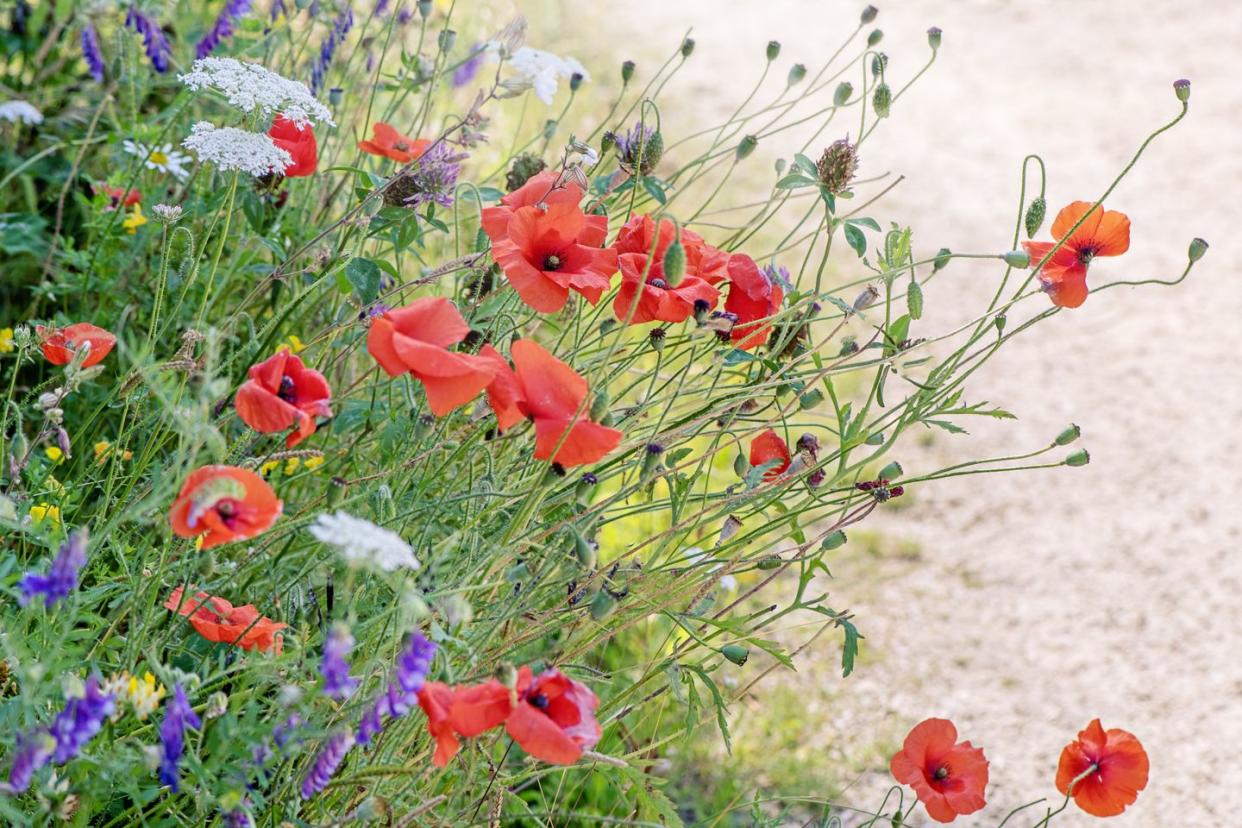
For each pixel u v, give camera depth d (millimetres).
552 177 2322
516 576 1949
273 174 2699
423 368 1742
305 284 2979
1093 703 4223
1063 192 7602
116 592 2033
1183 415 5785
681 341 2490
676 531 2256
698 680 3586
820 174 2379
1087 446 5543
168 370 2023
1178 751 4078
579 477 2217
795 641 4215
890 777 3732
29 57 3951
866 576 4664
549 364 1848
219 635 1916
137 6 3359
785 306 2566
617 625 2336
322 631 2010
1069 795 2330
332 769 1652
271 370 1765
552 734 1646
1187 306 6617
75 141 3434
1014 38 9523
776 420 2451
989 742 4000
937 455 5387
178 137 3352
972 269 6719
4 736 1750
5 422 2143
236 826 1668
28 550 2270
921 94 8523
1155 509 5203
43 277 3178
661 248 2242
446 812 2158
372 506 2230
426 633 1974
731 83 7910
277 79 2350
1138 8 10156
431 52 4473
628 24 8320
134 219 3062
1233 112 8656
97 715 1565
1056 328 6324
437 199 2496
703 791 3408
